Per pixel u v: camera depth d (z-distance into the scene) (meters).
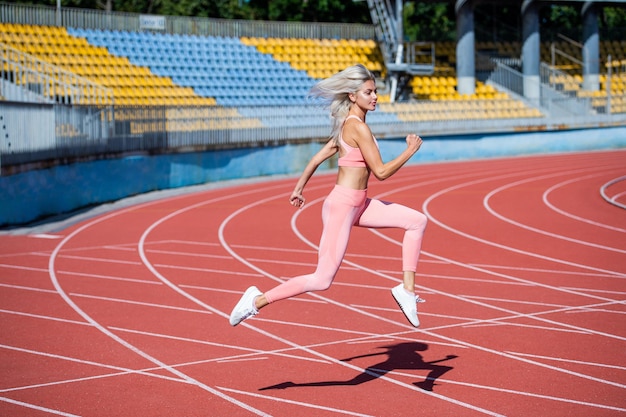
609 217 16.47
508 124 34.19
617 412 5.85
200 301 9.76
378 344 7.81
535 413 5.86
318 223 16.31
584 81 38.88
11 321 8.87
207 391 6.46
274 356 7.44
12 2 41.50
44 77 22.34
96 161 19.73
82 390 6.53
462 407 6.01
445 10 50.12
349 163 6.07
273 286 10.59
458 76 35.59
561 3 37.62
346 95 6.16
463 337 8.02
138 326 8.60
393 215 6.11
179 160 23.48
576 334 8.07
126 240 14.43
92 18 29.03
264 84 31.11
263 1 47.75
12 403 6.24
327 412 5.95
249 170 26.30
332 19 46.25
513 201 19.41
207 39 31.55
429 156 32.25
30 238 14.71
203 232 15.27
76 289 10.50
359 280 10.91
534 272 11.30
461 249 13.20
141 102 27.45
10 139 15.87
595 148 36.75
